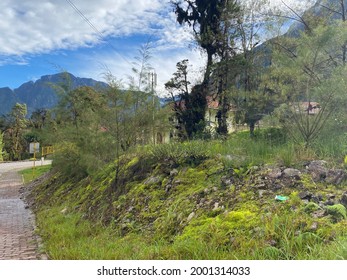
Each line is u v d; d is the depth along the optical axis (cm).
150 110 1037
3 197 1789
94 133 1122
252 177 679
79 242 692
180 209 677
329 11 1418
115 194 945
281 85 977
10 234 879
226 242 489
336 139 866
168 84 2053
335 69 891
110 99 1005
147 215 739
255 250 436
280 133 1062
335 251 379
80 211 1021
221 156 838
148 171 950
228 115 1830
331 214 487
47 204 1335
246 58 1841
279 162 736
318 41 916
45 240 779
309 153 773
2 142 6175
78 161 1332
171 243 586
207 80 2067
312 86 922
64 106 1469
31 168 3356
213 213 604
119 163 1091
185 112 1994
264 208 543
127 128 1023
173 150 962
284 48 1295
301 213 494
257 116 1359
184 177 816
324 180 630
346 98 822
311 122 917
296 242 428
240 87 1867
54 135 1476
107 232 750
